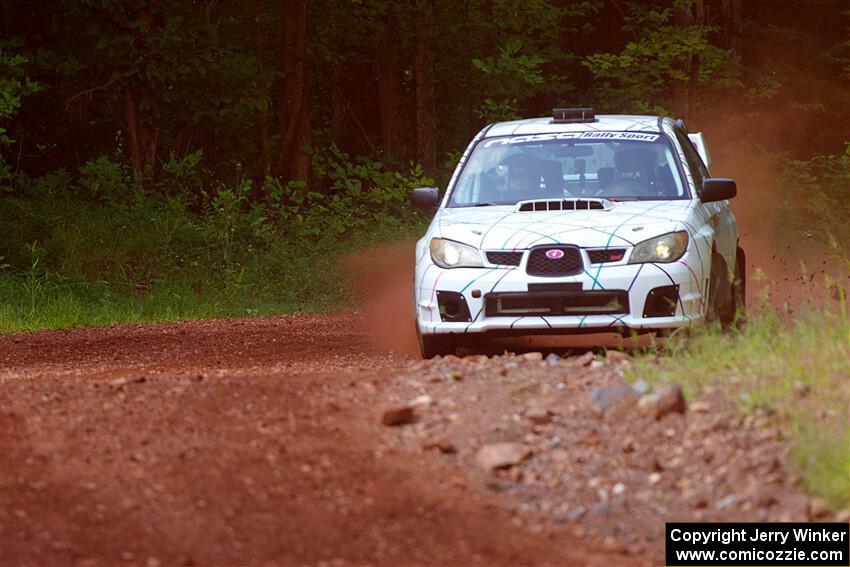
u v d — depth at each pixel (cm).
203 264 4641
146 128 5409
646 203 2314
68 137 5759
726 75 7575
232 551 1202
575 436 1456
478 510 1300
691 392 1552
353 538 1234
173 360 2603
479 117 6788
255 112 5891
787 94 8444
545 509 1314
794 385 1525
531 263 2125
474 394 1628
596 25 8575
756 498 1295
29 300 3903
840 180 6506
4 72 5034
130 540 1220
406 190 5575
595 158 2459
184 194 5106
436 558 1195
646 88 6688
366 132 7500
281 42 6712
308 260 4750
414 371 1808
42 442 1483
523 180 2441
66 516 1270
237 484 1351
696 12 6650
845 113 8675
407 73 7181
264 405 1609
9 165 5147
